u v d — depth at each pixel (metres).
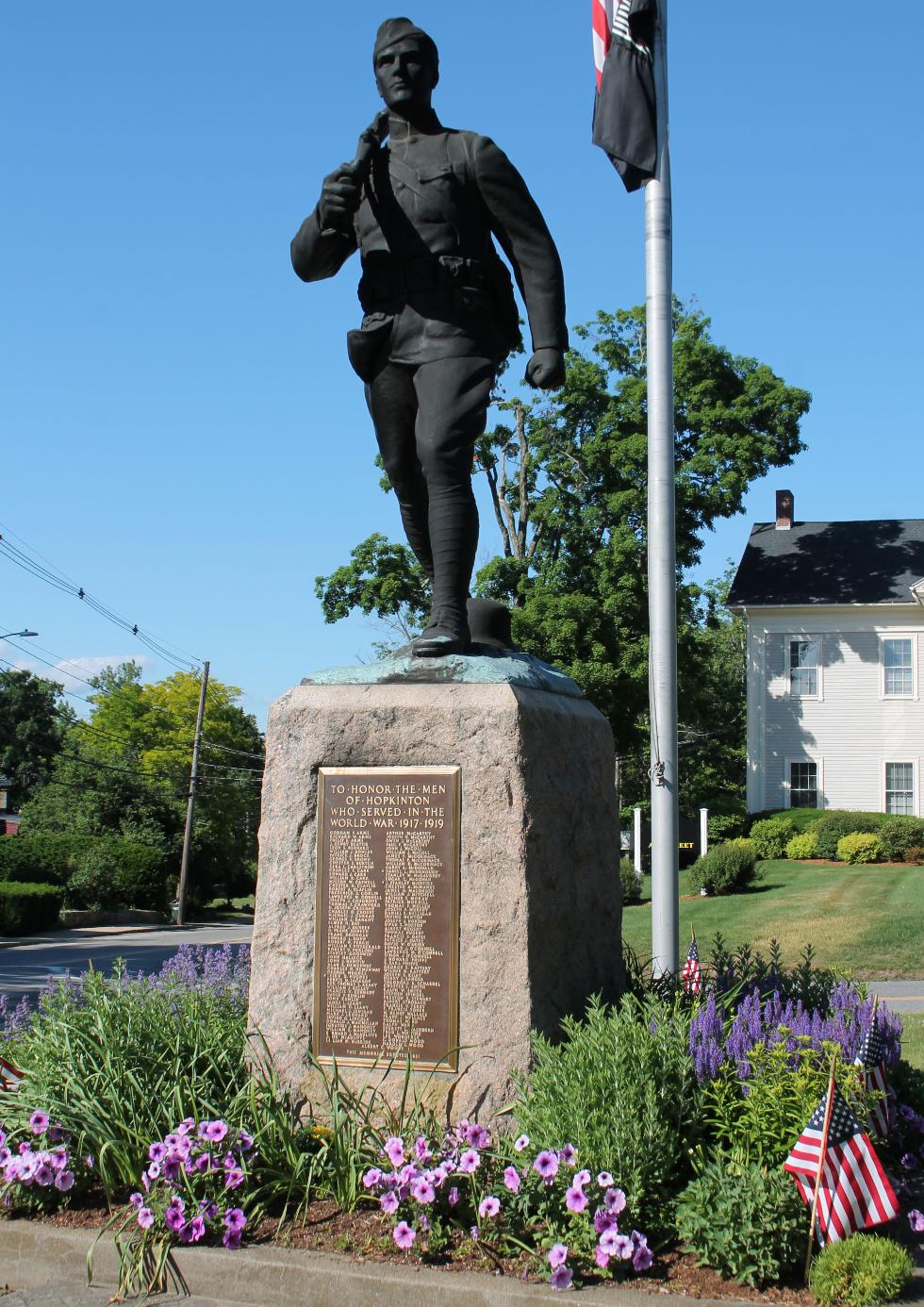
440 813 5.52
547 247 6.06
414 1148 4.84
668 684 9.87
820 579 40.94
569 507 35.12
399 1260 4.54
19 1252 4.89
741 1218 4.46
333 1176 5.00
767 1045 5.29
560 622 32.78
